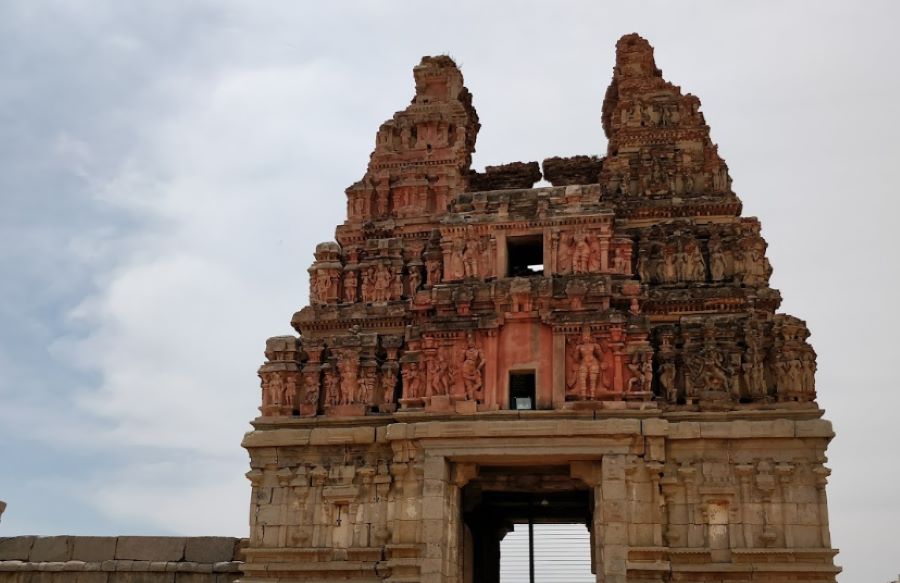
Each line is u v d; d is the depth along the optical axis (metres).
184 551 38.78
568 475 36.25
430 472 33.12
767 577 30.97
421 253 39.81
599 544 32.38
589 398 33.41
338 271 40.12
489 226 36.97
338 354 37.06
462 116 43.19
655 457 32.22
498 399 34.12
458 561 34.56
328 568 33.50
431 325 35.16
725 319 34.84
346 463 34.94
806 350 33.66
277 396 36.94
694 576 31.25
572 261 35.91
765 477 31.84
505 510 41.84
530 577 40.69
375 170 42.72
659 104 41.53
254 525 34.88
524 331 34.88
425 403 34.50
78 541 39.50
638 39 43.66
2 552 39.53
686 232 37.62
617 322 33.91
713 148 40.06
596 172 44.91
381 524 33.81
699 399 33.75
